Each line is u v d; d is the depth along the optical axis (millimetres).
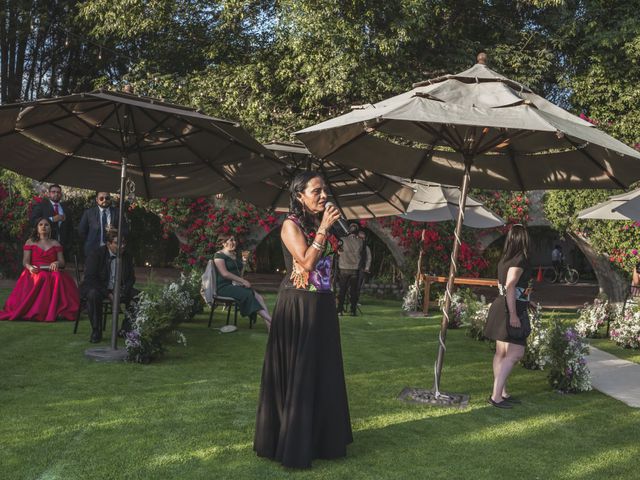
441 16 18438
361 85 16594
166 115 6199
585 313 10891
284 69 17328
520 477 3818
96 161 7078
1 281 14633
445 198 11750
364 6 16469
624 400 5902
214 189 7297
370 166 6633
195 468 3715
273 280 19859
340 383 3953
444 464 3965
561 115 5070
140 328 6438
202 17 19578
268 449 3881
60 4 20484
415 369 6801
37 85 22266
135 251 24391
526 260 5379
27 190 15133
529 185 6684
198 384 5637
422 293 13156
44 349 6914
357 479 3650
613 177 5949
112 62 21734
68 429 4297
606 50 17109
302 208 3953
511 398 5688
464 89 4918
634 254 13969
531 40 18297
